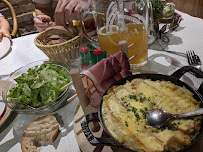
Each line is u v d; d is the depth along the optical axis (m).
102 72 0.76
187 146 0.50
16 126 0.83
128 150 0.52
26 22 2.98
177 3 2.14
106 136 0.69
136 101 0.68
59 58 1.12
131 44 0.89
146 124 0.61
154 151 0.52
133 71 0.98
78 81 0.69
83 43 1.32
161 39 1.20
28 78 0.93
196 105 0.61
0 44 1.45
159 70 0.99
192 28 1.29
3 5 2.74
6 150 0.73
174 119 0.60
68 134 0.76
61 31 1.20
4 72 1.20
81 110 0.82
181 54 1.07
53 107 0.85
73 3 1.25
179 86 0.70
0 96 0.94
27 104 0.85
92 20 1.27
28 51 1.39
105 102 0.67
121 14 0.88
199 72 0.72
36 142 0.74
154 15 1.10
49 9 2.20
